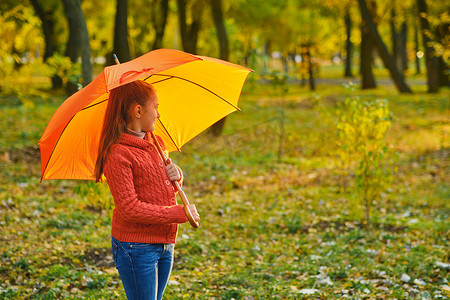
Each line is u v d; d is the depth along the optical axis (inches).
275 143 522.3
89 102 92.7
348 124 247.9
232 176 383.2
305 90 1230.9
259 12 996.6
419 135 560.7
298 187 355.3
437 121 651.5
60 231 237.3
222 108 127.3
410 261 199.2
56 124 94.4
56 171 110.9
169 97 122.7
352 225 261.1
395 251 216.5
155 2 911.0
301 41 1235.2
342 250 219.6
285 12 1141.1
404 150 486.9
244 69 116.1
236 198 323.3
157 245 103.8
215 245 229.6
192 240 233.3
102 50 1187.9
